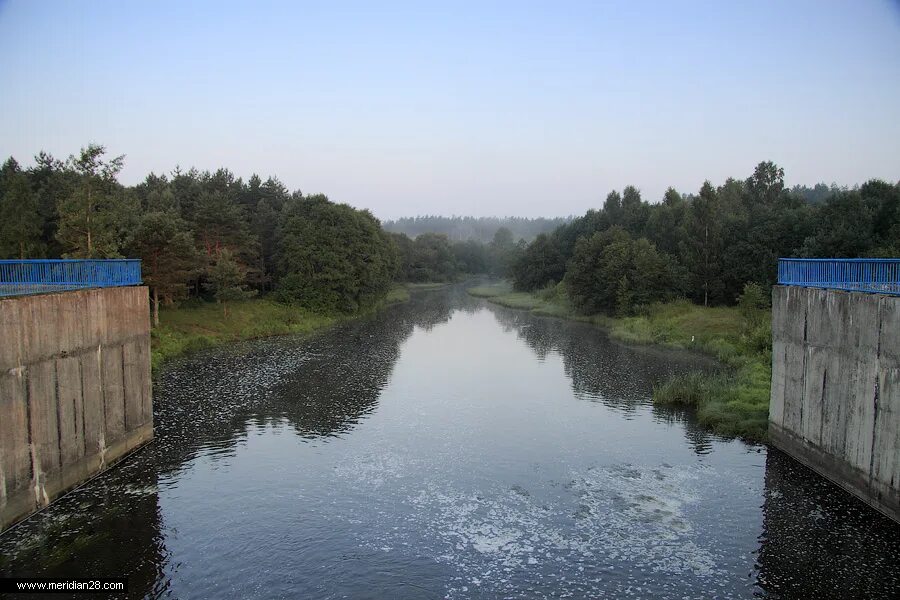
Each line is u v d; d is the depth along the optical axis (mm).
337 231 76875
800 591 15312
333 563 16781
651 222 89750
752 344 45844
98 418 22594
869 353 18938
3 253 44594
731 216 73938
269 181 100125
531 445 26297
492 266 198375
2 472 17594
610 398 34469
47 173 64750
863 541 17516
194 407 32062
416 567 16578
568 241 113875
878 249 48781
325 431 28172
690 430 28250
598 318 73375
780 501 20281
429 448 25922
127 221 50062
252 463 24109
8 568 16281
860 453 19562
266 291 77562
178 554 17203
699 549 17406
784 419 24797
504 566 16609
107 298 23125
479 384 38156
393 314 84875
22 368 18328
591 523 19031
